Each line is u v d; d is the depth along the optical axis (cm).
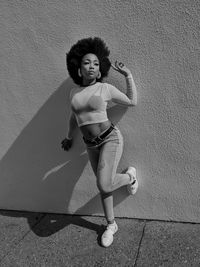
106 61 287
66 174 348
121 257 284
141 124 311
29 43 323
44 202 365
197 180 309
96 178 310
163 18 284
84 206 351
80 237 316
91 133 288
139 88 303
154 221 328
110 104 313
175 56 289
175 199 318
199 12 276
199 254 276
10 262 295
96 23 300
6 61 333
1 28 326
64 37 312
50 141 345
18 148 358
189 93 293
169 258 276
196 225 315
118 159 296
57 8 307
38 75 329
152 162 317
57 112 334
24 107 343
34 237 325
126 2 289
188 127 300
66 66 319
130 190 320
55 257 295
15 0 315
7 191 375
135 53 297
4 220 360
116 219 337
